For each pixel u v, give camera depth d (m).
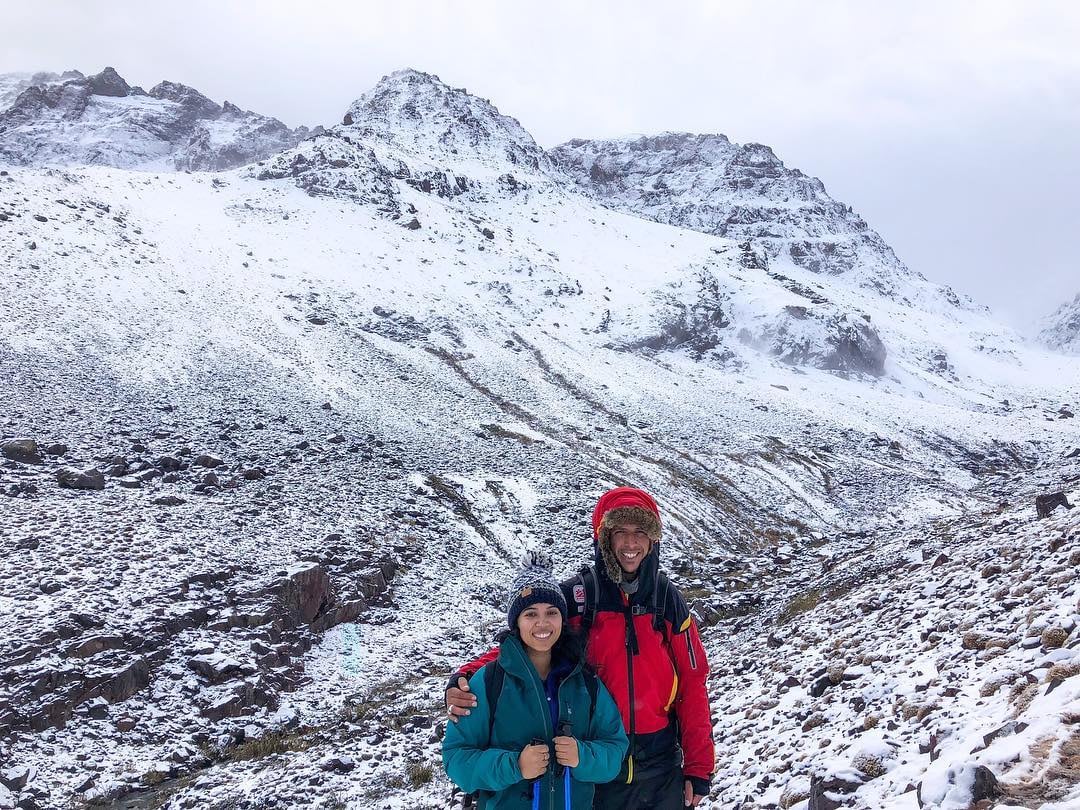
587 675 3.39
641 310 97.12
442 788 11.97
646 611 3.66
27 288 52.91
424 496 38.41
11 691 16.44
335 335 65.56
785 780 7.18
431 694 19.45
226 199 100.06
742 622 25.06
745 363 96.06
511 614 3.36
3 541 22.77
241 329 59.38
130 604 20.95
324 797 12.36
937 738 5.67
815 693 10.09
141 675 18.39
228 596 23.09
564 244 127.25
